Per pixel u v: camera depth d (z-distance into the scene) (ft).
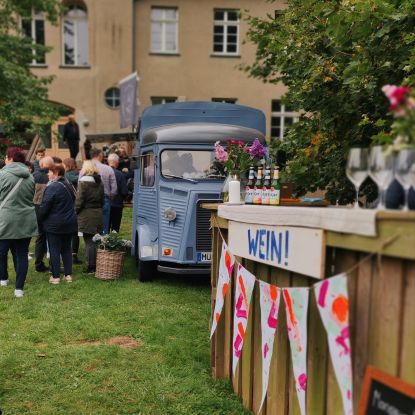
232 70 64.75
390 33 11.98
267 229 8.54
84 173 23.98
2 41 48.91
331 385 7.29
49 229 21.52
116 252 22.88
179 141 22.48
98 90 62.80
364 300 6.43
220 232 11.21
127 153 45.06
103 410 10.87
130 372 12.82
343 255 6.84
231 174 12.67
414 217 5.35
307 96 14.24
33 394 11.56
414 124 5.72
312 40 15.51
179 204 21.83
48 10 52.16
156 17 64.34
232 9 64.54
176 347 14.48
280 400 8.98
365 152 6.67
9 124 46.57
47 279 23.02
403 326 5.78
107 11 62.18
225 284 10.62
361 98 13.05
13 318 17.17
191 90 64.69
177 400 11.27
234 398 11.12
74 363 13.32
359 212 6.06
